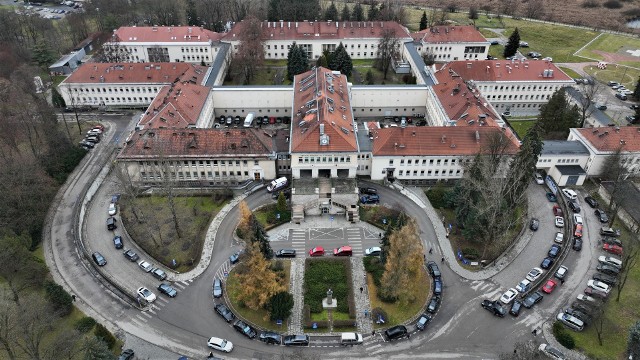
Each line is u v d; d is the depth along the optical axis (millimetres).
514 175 108062
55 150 130125
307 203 114250
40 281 95312
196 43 190125
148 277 98688
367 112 159625
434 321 89938
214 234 109188
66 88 159000
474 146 120812
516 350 83062
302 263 101938
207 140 122125
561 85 162125
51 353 79188
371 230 110812
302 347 85312
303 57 176625
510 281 98375
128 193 110188
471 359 83188
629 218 111062
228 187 123938
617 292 95438
